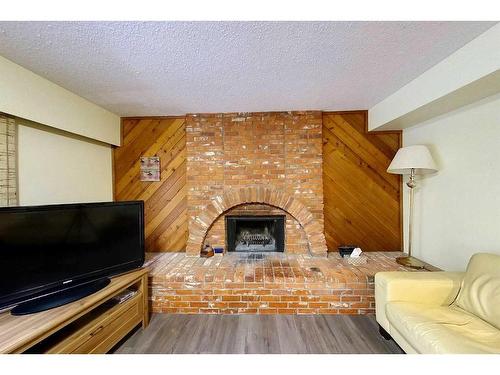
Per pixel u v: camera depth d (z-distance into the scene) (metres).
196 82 2.08
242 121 2.92
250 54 1.64
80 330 1.52
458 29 1.40
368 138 2.98
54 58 1.66
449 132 2.22
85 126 2.44
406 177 2.89
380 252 2.97
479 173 1.94
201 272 2.39
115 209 1.98
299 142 2.90
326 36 1.44
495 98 1.79
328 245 3.03
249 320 2.20
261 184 2.92
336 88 2.26
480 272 1.62
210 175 2.94
